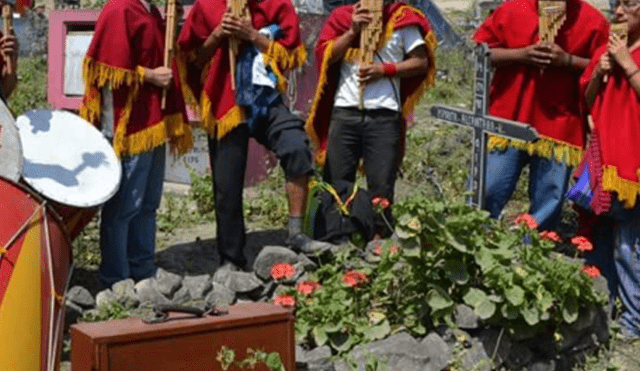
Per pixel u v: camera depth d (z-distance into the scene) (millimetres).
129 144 7504
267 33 7840
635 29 7301
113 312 7090
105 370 5320
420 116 13617
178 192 10461
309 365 6430
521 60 8164
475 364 6539
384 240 7652
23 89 14242
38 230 5543
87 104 7492
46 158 6734
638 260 7340
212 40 7797
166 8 7625
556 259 6945
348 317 6656
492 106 8359
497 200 8430
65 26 10633
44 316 5340
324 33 8172
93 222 8930
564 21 8172
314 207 7910
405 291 6816
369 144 8109
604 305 7102
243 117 7832
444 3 26578
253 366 5625
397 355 6434
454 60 16609
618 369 6711
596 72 7438
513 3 8258
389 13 8016
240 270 8023
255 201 9805
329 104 8258
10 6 7191
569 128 8250
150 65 7578
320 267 7617
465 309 6672
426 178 10375
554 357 6797
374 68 7953
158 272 7461
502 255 6727
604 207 7324
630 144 7258
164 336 5441
